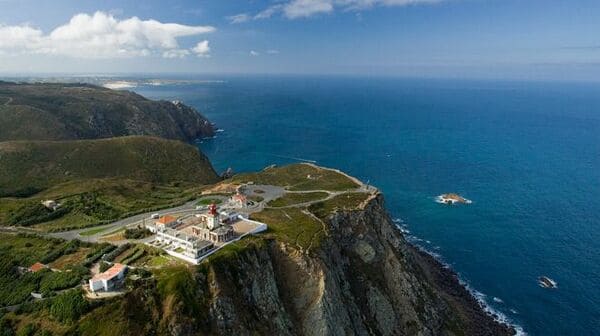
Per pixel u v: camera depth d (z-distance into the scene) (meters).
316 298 85.88
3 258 86.38
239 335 73.69
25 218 109.06
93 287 72.31
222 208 115.88
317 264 88.94
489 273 133.00
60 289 74.81
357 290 97.75
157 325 68.50
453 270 135.00
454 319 107.69
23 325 68.62
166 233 92.19
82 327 66.56
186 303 71.44
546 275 131.38
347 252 103.88
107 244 90.62
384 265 106.25
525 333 106.38
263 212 111.12
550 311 114.62
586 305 116.88
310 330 83.12
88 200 124.56
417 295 104.81
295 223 103.12
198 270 77.31
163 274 75.94
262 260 87.56
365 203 118.56
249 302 80.50
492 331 106.19
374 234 110.25
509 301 119.19
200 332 70.00
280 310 82.94
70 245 91.12
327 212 111.25
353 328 88.81
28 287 76.50
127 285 73.56
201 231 90.75
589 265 136.38
